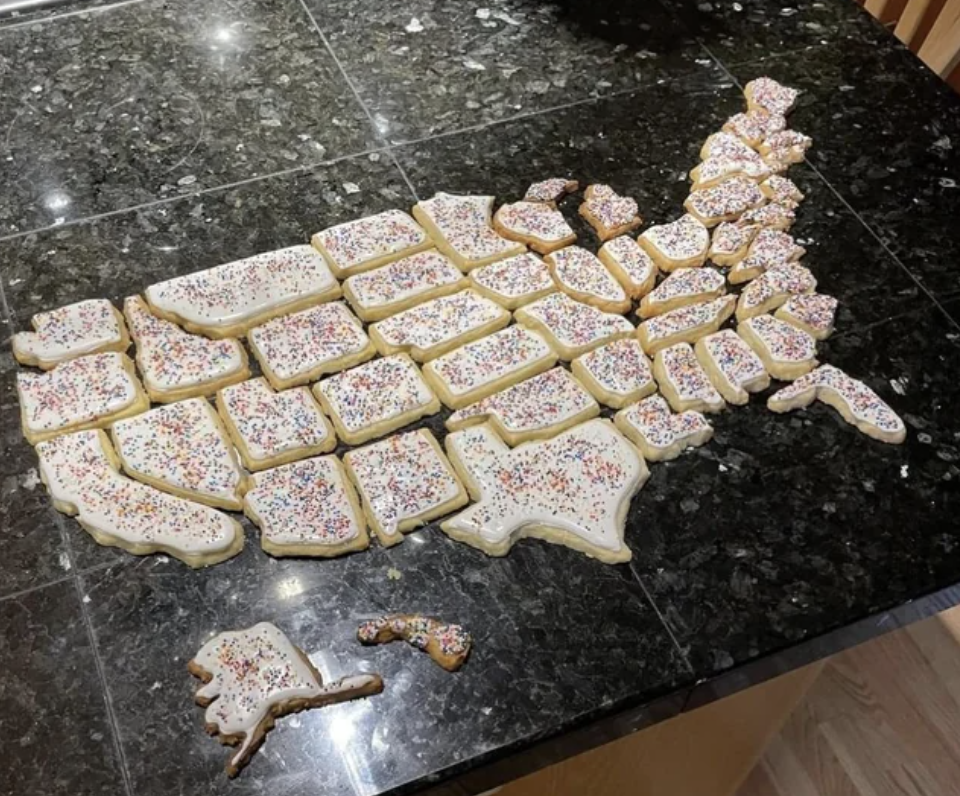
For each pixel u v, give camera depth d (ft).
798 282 2.21
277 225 2.27
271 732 1.59
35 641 1.68
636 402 2.01
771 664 1.75
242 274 2.13
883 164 2.48
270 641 1.67
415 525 1.82
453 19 2.71
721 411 2.02
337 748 1.58
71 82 2.52
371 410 1.95
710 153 2.44
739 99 2.60
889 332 2.17
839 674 3.07
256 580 1.76
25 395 1.94
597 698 1.65
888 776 2.90
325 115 2.48
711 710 1.95
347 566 1.78
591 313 2.13
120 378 1.98
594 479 1.88
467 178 2.38
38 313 2.10
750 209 2.35
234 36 2.64
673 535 1.85
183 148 2.39
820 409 2.04
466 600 1.75
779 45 2.72
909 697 3.04
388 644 1.69
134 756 1.57
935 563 1.84
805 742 2.95
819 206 2.38
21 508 1.83
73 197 2.29
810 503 1.91
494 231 2.27
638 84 2.60
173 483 1.84
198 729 1.59
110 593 1.73
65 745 1.58
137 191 2.31
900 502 1.92
